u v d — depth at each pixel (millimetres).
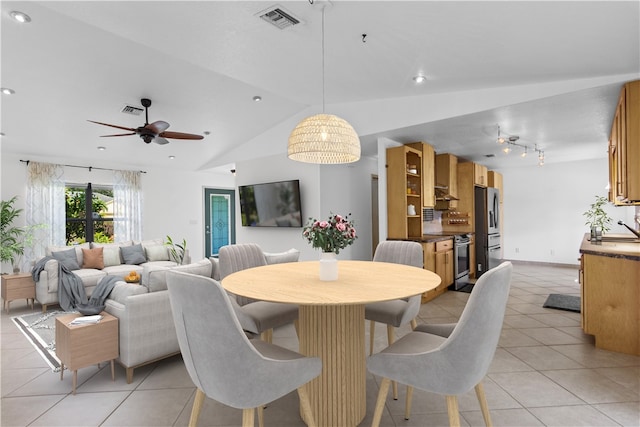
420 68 2998
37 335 3365
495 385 2270
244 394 1323
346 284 1824
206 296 1268
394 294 1596
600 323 2875
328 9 2109
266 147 5859
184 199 7918
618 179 3227
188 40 2670
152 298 2461
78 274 4707
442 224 6469
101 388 2285
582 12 1913
